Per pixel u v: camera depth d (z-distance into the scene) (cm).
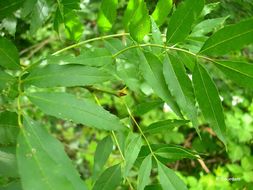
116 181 32
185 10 28
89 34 72
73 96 25
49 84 26
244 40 27
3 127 25
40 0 36
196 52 30
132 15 31
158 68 29
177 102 28
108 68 30
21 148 20
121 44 33
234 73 28
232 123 93
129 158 30
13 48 28
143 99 78
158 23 32
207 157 101
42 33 82
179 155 31
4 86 25
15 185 24
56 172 19
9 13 34
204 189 86
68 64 27
